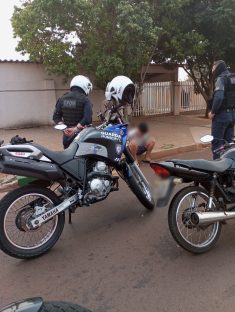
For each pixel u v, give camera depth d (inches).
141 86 515.8
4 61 510.3
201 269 155.0
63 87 564.4
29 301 88.7
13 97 525.7
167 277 149.9
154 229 194.7
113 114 200.8
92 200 180.9
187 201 167.3
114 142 188.4
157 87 666.2
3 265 164.2
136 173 209.0
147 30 417.1
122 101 201.5
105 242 181.9
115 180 192.7
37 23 432.8
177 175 160.6
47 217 166.4
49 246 171.0
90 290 143.2
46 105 550.3
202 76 612.1
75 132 219.9
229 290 140.0
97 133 182.9
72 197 174.9
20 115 533.6
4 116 522.6
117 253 171.0
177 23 493.7
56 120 243.1
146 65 505.7
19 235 174.6
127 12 398.0
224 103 264.8
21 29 455.2
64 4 402.6
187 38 499.5
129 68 446.6
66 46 454.6
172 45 510.0
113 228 197.5
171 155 378.6
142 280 148.6
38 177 161.9
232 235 184.2
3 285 148.9
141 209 222.2
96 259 166.2
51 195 168.6
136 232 191.9
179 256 166.2
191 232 171.0
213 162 169.3
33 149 162.1
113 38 440.1
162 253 169.5
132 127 224.2
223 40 527.5
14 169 156.6
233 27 494.3
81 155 176.6
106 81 450.3
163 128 514.3
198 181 167.2
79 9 408.2
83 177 177.3
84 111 230.8
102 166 183.2
